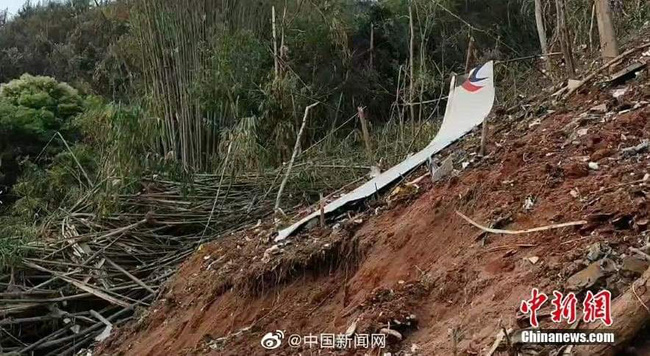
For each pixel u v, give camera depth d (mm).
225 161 7953
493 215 3139
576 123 3748
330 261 3908
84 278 6496
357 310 3152
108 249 6875
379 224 3896
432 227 3461
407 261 3387
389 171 4734
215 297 4469
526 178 3268
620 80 4152
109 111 8242
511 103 5617
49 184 9039
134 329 5184
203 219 7367
